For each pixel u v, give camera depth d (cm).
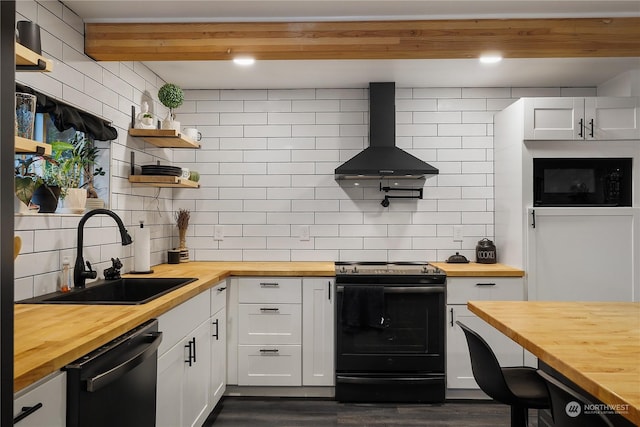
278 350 332
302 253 392
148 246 302
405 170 343
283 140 394
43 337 140
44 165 225
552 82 375
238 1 241
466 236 388
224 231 394
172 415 216
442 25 262
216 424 290
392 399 326
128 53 262
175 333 221
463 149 389
